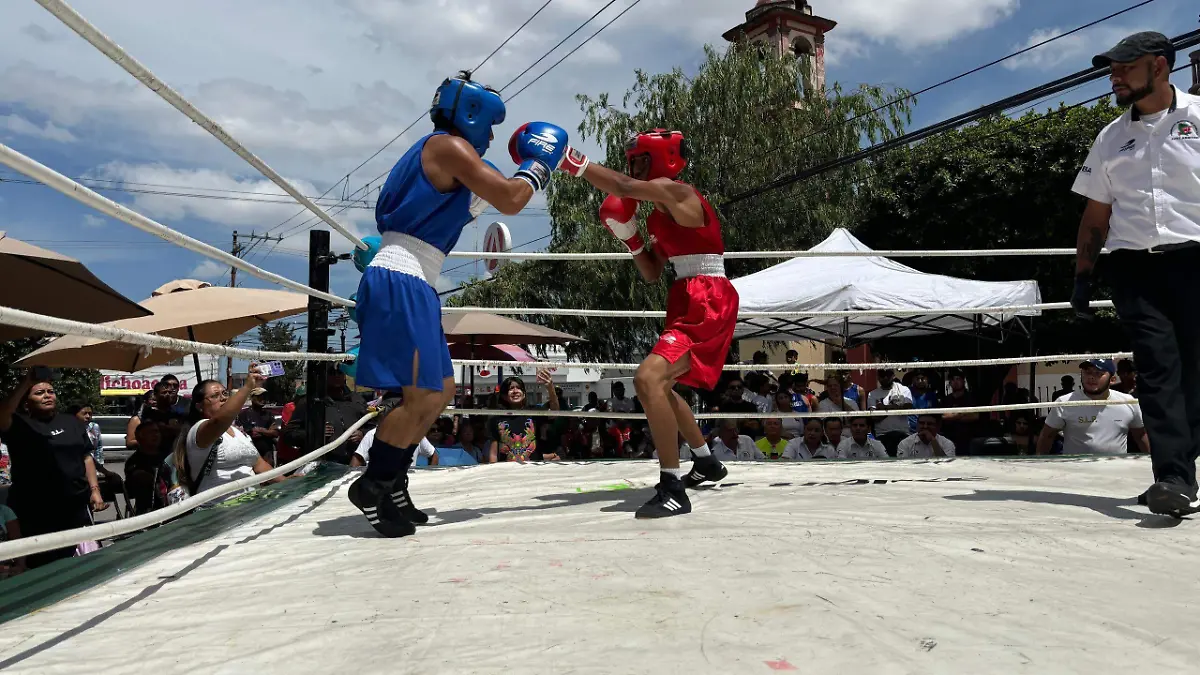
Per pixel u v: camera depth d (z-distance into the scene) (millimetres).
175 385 7328
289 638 1505
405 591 1841
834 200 16359
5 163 1465
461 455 7051
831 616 1536
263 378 4918
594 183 3072
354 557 2340
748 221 15789
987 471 4164
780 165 15914
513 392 7645
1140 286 2785
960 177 16250
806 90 16562
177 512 2219
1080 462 4367
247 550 2514
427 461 6324
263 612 1712
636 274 15203
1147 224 2742
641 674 1253
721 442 6781
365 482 2717
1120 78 2748
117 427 19875
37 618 1713
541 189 2816
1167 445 2627
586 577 1914
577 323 16141
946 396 9172
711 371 3213
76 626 1644
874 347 18141
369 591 1860
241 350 2949
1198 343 2705
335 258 5051
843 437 7094
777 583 1800
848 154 16141
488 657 1354
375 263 2752
